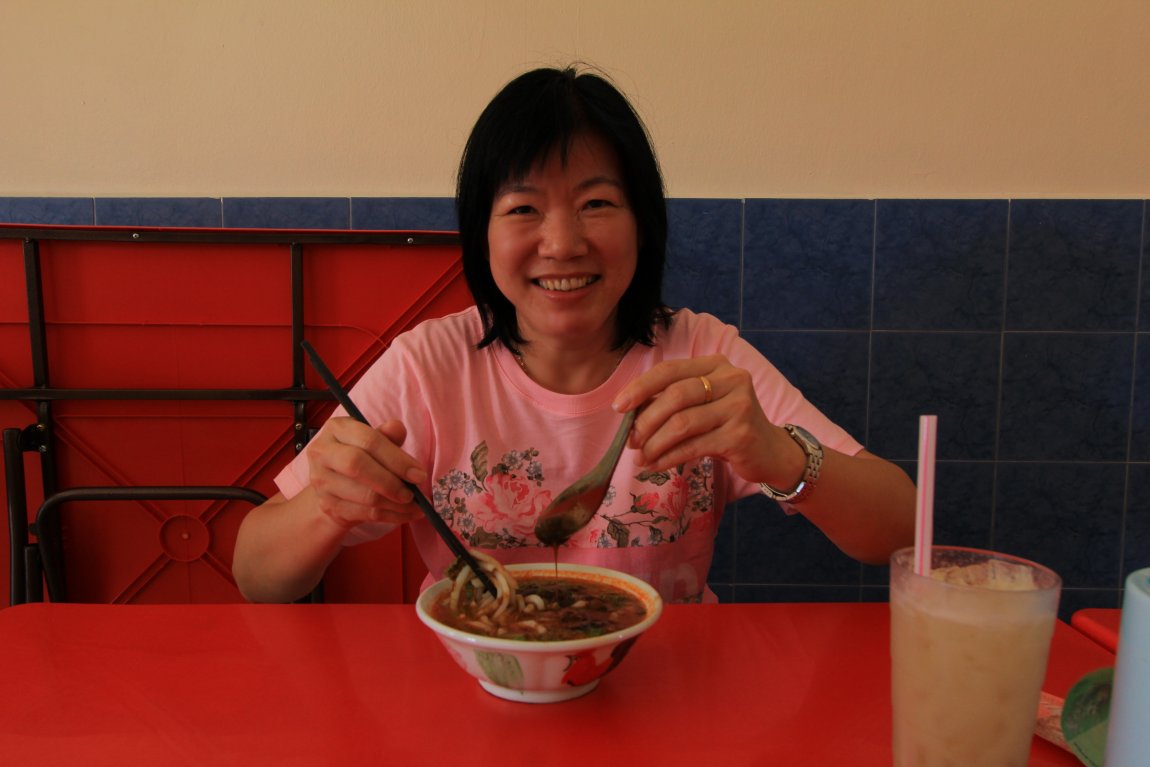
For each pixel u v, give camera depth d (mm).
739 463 888
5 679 764
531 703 720
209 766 624
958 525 2203
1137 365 2139
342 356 1657
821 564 2199
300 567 1022
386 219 2100
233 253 1603
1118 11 2041
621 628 722
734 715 704
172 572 1706
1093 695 598
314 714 702
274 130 2084
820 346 2148
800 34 2055
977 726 521
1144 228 2094
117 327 1610
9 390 1579
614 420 1204
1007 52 2061
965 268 2113
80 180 2088
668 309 1304
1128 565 2201
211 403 1647
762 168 2104
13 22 2027
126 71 2053
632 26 2051
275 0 2031
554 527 814
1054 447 2172
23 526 1558
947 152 2098
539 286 1083
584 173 1029
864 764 629
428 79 2068
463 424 1211
